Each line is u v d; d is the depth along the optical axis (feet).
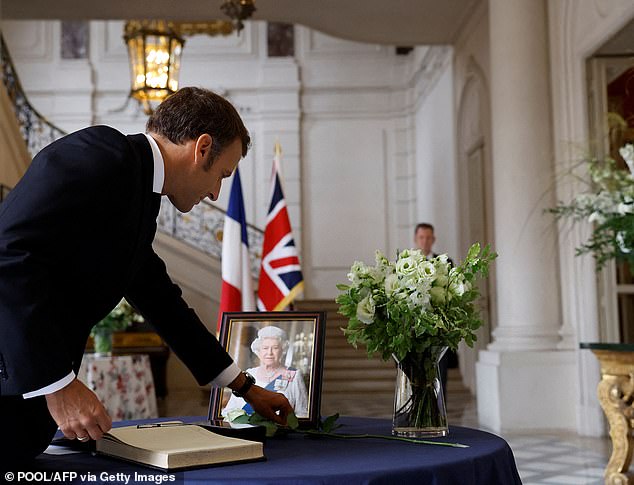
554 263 26.07
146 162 6.33
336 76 55.01
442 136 44.57
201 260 47.70
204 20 33.63
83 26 54.65
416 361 7.32
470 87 36.73
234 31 53.21
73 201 5.68
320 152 54.65
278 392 7.82
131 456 6.01
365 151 54.70
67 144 5.94
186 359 7.52
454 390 39.78
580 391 25.02
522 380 25.48
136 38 29.68
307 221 54.19
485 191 35.45
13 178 32.01
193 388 47.50
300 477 5.35
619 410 16.14
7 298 5.34
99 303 6.28
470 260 7.62
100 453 6.43
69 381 5.53
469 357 39.42
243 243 18.34
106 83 54.29
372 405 34.94
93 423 5.52
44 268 5.54
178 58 34.12
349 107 54.85
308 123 54.90
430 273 7.28
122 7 32.27
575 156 23.79
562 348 25.72
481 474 6.15
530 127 26.17
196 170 6.69
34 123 50.34
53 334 5.47
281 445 6.95
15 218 5.54
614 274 24.32
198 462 5.74
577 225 24.98
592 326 24.56
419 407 7.25
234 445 5.96
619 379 16.20
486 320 36.29
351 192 54.44
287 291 18.34
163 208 52.13
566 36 25.31
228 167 6.95
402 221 54.13
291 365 8.04
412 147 54.34
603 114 23.40
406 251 7.50
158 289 7.52
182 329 7.52
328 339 45.62
